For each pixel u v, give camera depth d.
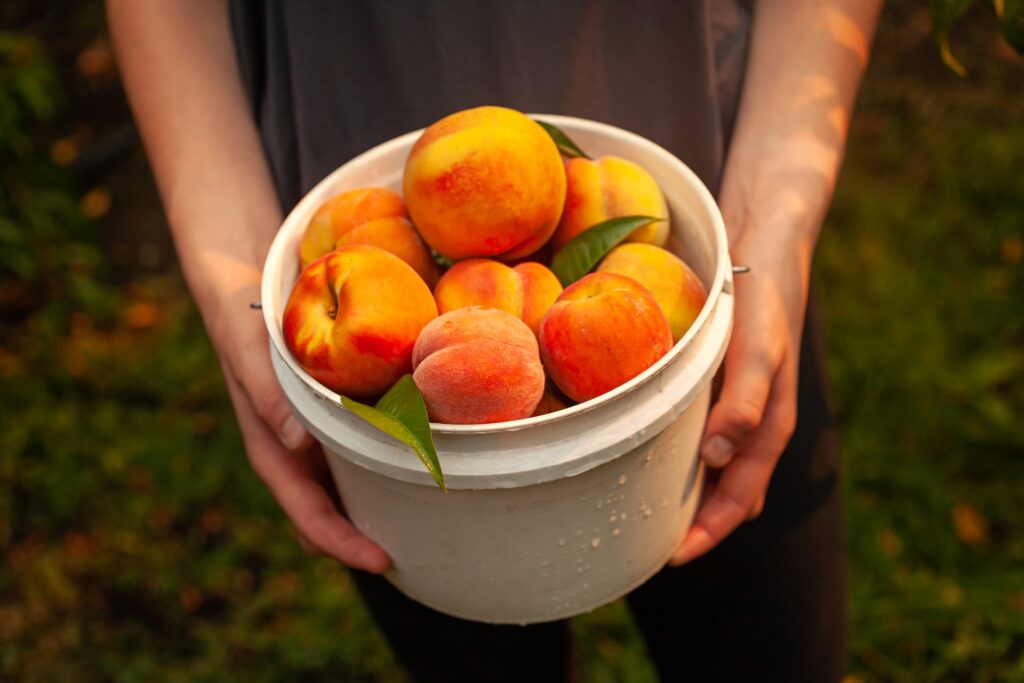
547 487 0.69
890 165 1.81
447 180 0.69
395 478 0.69
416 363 0.67
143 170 2.02
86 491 1.55
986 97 1.88
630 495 0.72
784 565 0.92
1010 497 1.40
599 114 0.87
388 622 0.97
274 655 1.37
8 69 1.85
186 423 1.61
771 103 0.87
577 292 0.69
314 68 0.85
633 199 0.75
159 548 1.49
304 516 0.83
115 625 1.42
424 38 0.84
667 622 0.97
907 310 1.59
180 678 1.36
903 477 1.41
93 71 2.16
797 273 0.82
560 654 1.04
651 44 0.85
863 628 1.30
